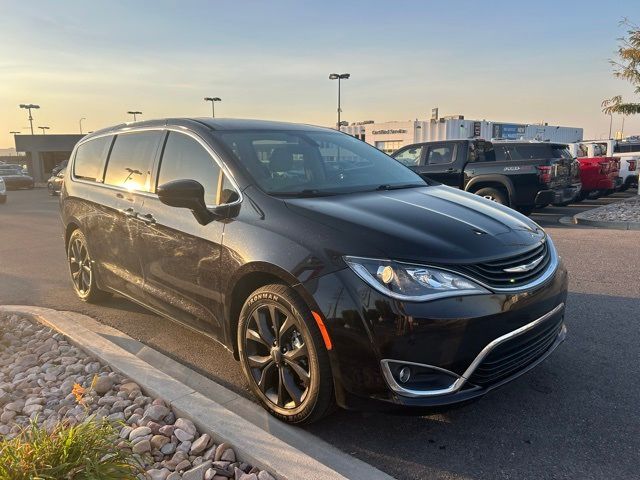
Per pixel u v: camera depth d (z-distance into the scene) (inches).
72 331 175.2
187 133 162.4
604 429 121.2
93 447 86.0
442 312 105.0
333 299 109.6
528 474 106.3
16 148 1847.9
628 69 549.3
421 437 119.9
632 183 724.0
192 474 103.1
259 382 128.9
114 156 196.1
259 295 125.0
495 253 114.7
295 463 103.6
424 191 154.1
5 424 125.6
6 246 388.5
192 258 144.8
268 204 131.4
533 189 439.8
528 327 116.0
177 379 147.0
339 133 191.3
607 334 176.9
